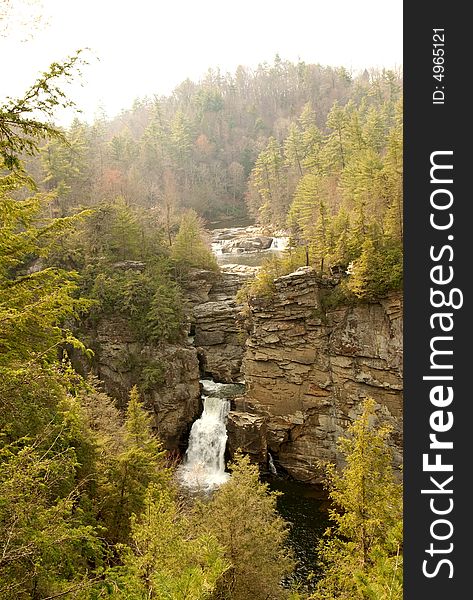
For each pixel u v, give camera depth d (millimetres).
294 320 39188
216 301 53500
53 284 11117
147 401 43000
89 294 44719
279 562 19359
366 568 15477
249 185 106188
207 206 110375
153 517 14562
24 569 7969
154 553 13156
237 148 134750
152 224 58188
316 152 72375
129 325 44469
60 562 8797
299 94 153500
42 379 9086
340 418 37656
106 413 27203
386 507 16203
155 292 45719
